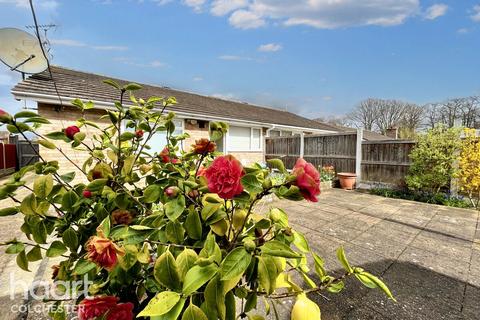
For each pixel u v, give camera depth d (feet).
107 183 3.74
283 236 3.09
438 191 19.42
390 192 21.58
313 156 30.83
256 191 2.68
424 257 9.28
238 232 3.13
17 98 17.58
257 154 39.50
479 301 6.69
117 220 3.68
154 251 3.60
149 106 4.88
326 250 9.77
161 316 2.17
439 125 19.84
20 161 32.78
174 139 4.96
